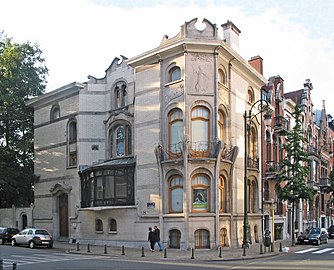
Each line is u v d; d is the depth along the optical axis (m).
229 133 28.83
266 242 24.94
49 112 37.00
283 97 39.88
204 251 25.19
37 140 37.97
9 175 39.09
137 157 29.20
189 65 26.95
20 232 31.30
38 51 42.91
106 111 33.28
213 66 27.31
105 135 33.06
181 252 24.55
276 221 37.41
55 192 35.06
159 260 21.44
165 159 27.34
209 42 26.83
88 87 33.59
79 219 32.44
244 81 32.09
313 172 49.19
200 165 26.38
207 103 26.95
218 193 26.72
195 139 26.77
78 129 33.28
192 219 25.94
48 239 29.27
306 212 46.50
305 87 48.84
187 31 26.97
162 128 27.75
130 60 29.78
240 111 31.02
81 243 31.95
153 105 28.64
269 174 35.31
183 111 26.64
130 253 24.58
